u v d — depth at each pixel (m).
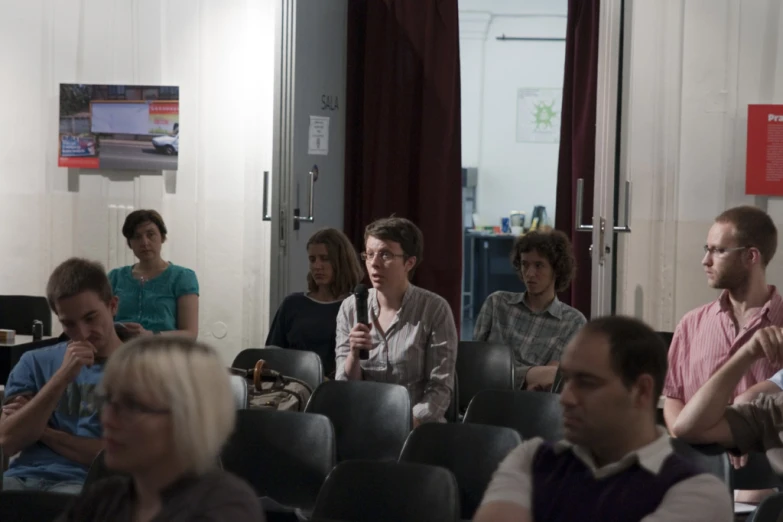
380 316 3.66
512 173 10.10
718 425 2.27
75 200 6.15
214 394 1.55
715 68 5.33
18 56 6.14
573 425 1.66
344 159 6.74
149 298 4.89
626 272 5.45
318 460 2.88
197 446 1.53
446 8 6.77
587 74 6.49
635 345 1.64
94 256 6.16
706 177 5.37
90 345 2.75
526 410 3.22
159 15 6.00
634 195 5.43
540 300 4.39
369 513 2.27
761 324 2.64
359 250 6.92
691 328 2.82
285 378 3.73
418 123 6.86
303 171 5.72
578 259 6.54
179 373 1.52
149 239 4.92
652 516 1.55
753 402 2.30
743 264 2.65
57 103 6.12
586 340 1.67
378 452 3.24
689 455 2.32
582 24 6.50
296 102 5.55
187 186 6.05
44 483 2.77
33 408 2.69
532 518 1.66
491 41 9.98
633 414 1.64
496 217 10.12
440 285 6.89
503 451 2.70
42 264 6.20
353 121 6.81
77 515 1.65
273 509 2.14
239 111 5.97
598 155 5.16
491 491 1.71
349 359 3.56
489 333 4.47
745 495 2.77
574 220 6.55
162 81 6.03
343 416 3.31
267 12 5.93
